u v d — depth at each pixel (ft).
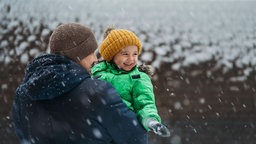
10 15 55.16
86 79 6.61
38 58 6.89
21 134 7.26
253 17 60.23
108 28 9.40
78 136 6.46
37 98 6.50
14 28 51.98
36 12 56.65
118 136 6.50
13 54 48.39
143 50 48.49
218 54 48.49
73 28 6.91
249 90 45.80
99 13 58.95
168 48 49.01
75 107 6.45
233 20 59.00
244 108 45.34
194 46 50.03
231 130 39.22
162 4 63.72
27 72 6.96
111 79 7.67
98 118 6.40
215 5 65.00
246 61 47.65
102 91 6.48
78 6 61.05
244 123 43.34
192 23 56.54
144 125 6.80
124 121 6.48
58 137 6.56
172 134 36.47
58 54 6.92
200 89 45.73
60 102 6.53
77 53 6.88
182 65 46.75
